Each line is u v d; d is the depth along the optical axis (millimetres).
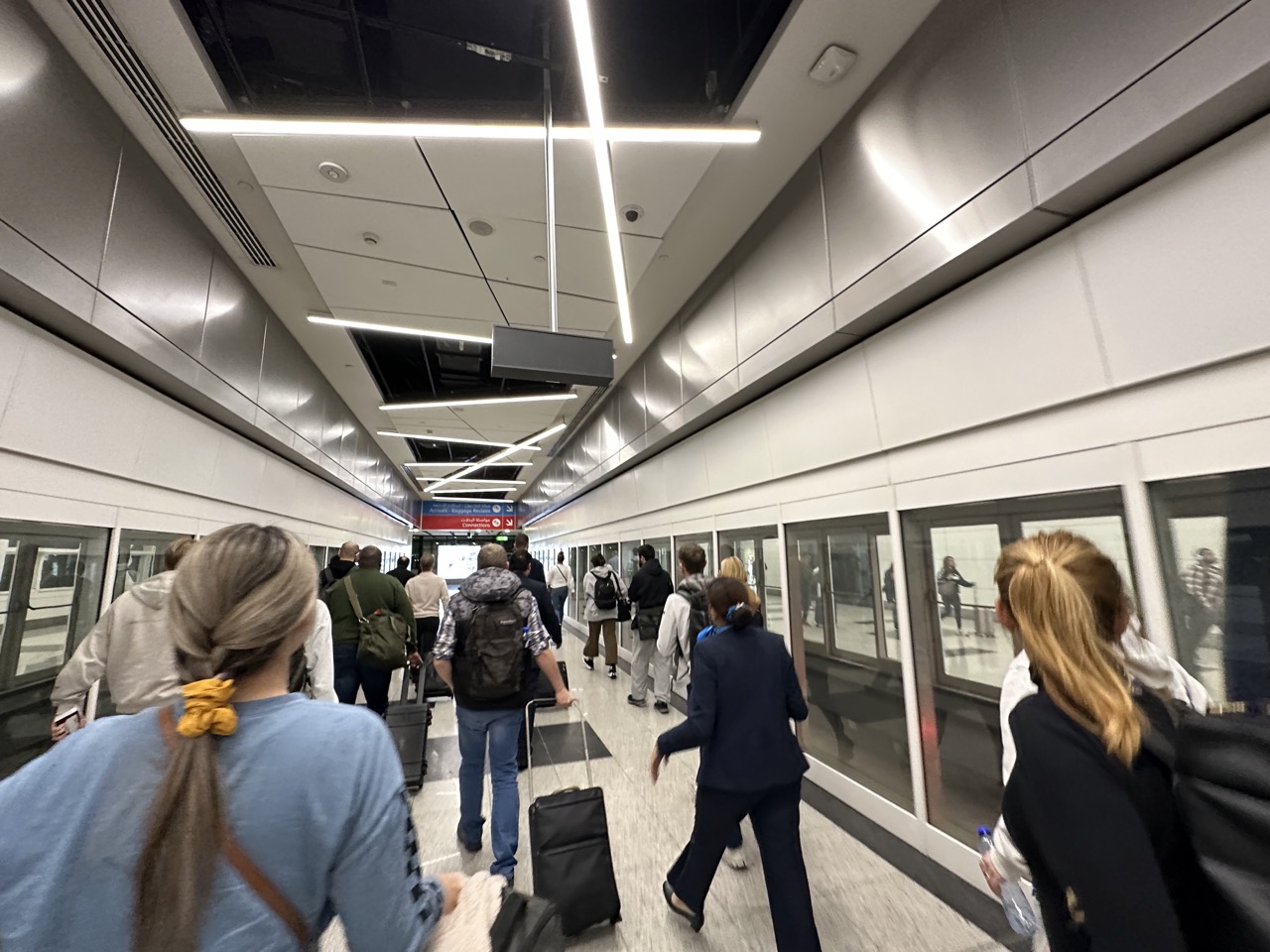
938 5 2736
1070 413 2291
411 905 734
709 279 5434
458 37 3312
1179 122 1792
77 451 3387
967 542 2781
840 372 3740
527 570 4555
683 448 6664
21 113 2662
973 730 2705
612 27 3275
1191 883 757
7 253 2590
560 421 11625
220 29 3162
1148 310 1992
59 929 568
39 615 3098
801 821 3297
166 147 3670
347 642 3906
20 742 2945
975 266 2670
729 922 2336
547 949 941
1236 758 753
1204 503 1853
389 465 17453
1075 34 2115
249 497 6297
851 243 3334
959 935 2232
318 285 5273
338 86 3547
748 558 5074
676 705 5691
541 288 5438
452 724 5207
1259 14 1602
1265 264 1693
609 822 3166
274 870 637
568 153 3559
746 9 3209
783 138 3605
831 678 3822
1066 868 835
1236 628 1755
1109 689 898
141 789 625
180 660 733
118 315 3436
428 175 3742
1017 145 2326
